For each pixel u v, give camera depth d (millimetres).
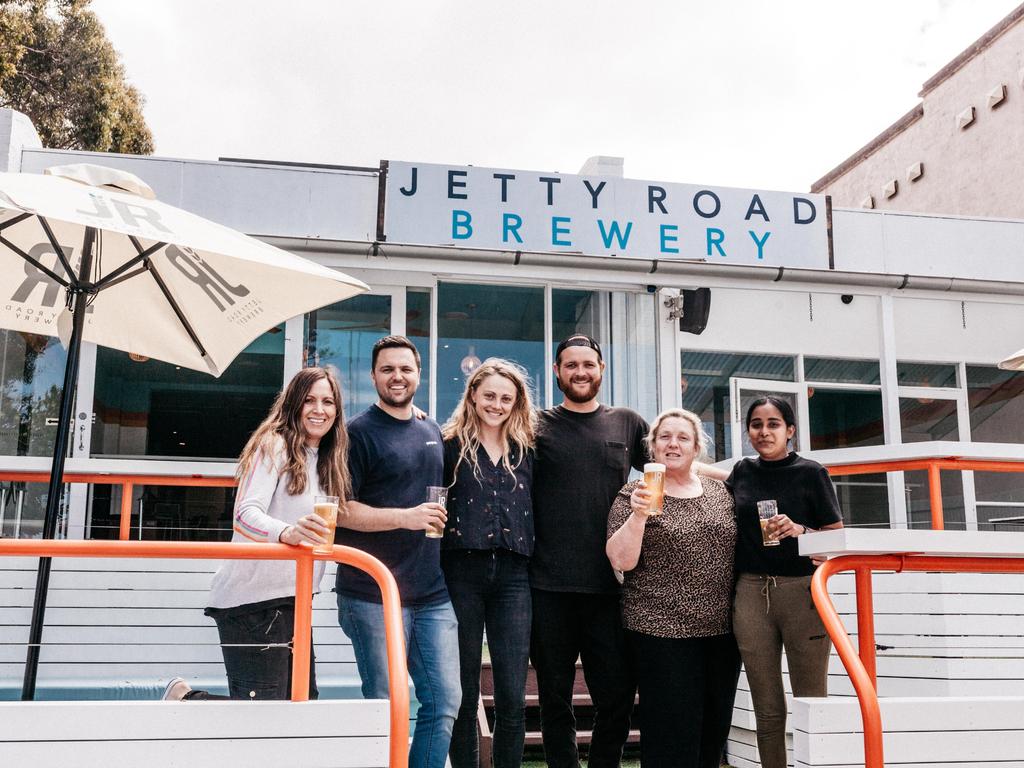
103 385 7418
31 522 6855
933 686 4801
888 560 3006
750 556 3668
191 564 5090
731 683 3684
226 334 4039
